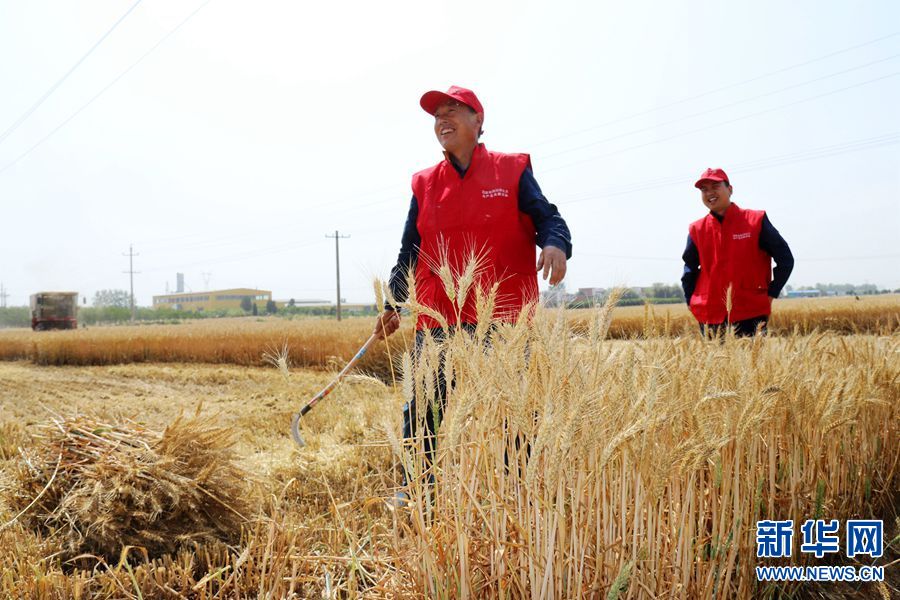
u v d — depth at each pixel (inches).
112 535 99.5
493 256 113.3
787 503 96.7
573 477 70.9
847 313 800.9
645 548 74.3
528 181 117.0
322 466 146.1
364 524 107.3
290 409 259.1
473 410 77.2
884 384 124.2
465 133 116.9
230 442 124.8
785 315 784.9
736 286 185.2
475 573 74.4
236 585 87.0
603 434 68.4
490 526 71.5
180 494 104.6
